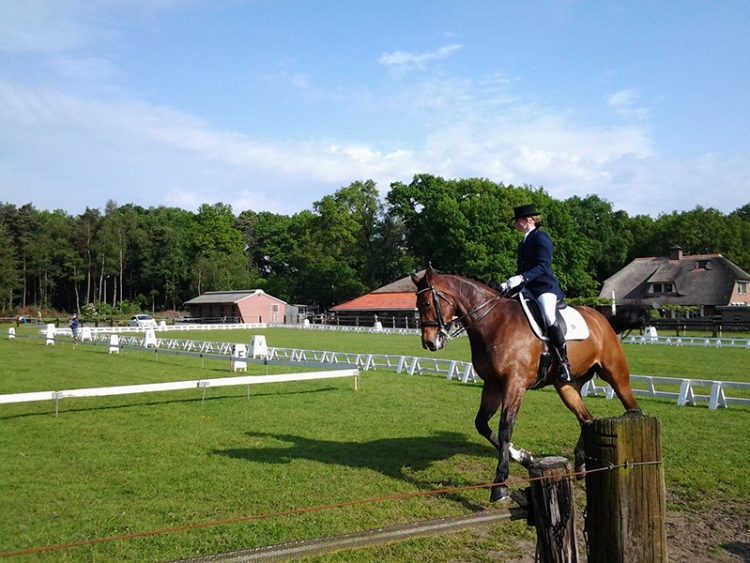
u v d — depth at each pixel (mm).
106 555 5816
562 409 13680
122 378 21016
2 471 8820
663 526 3668
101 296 98562
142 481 8234
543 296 7758
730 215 105438
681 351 31875
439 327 7801
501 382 7586
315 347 36688
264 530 6344
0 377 21297
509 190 67625
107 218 99312
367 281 89562
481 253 62906
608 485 3590
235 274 100062
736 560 5824
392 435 11133
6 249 87625
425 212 70625
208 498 7469
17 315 83875
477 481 8109
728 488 7844
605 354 8422
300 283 91000
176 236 103062
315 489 7742
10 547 6027
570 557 3930
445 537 6293
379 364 24938
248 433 11422
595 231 87250
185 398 16094
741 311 55219
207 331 59031
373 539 3615
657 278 64500
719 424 11820
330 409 14141
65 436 11281
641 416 3676
